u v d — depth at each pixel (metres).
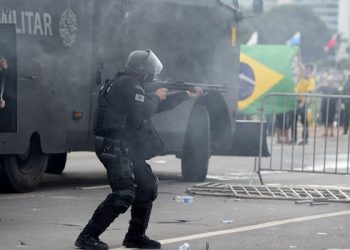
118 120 13.02
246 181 23.53
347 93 50.72
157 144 13.32
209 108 23.44
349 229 15.59
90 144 20.08
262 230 15.27
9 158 19.02
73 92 19.50
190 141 22.64
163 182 22.64
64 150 19.55
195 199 19.09
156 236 14.55
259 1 23.75
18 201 18.14
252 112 40.03
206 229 15.33
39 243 13.69
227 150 24.06
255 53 40.28
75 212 16.91
